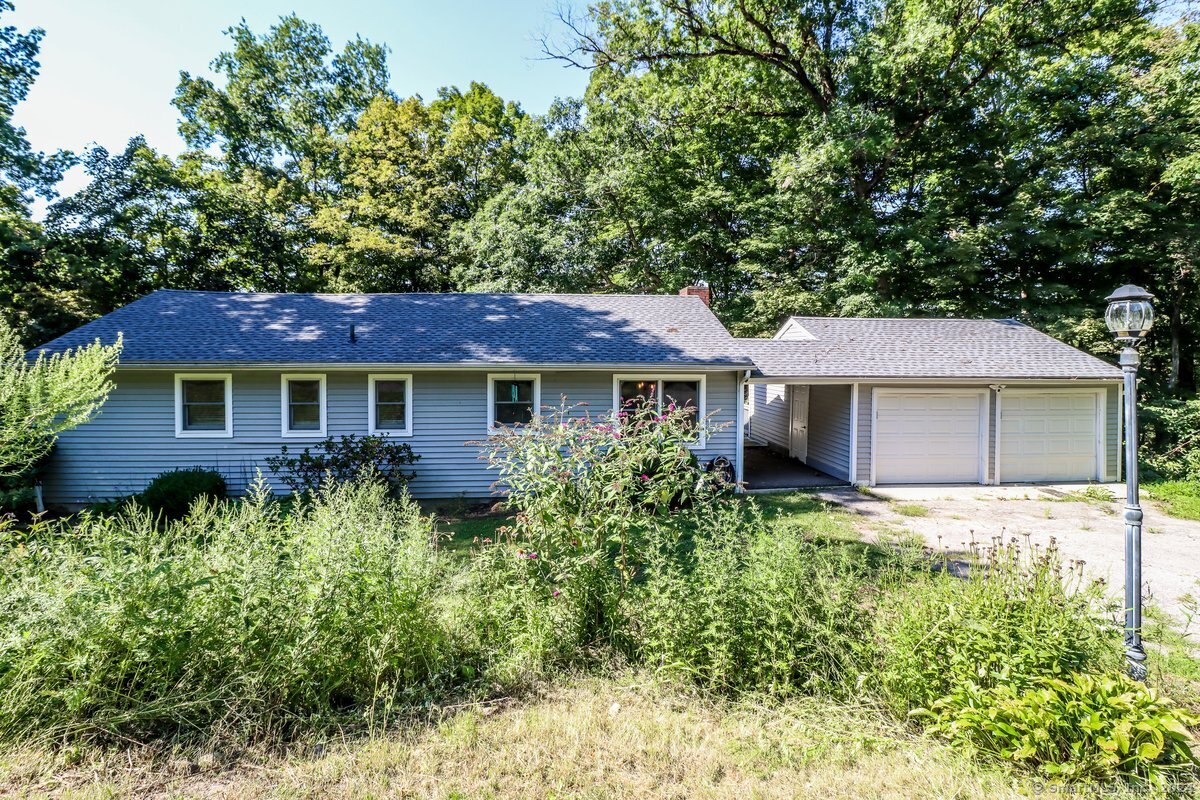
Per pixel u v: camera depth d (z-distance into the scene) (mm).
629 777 3045
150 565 3461
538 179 24047
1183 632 4855
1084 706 2945
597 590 4410
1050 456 12969
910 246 17922
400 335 11742
